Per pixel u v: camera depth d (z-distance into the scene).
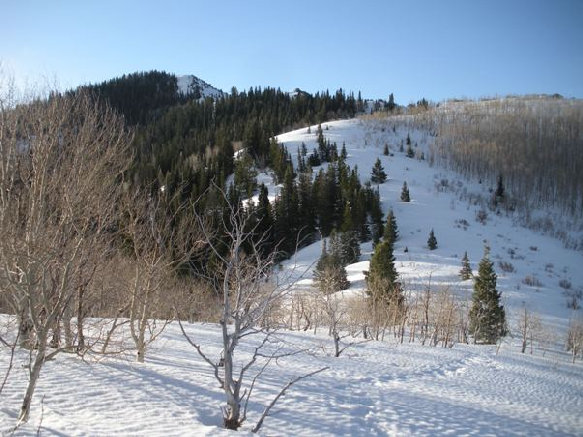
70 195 9.43
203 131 132.12
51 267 8.80
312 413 10.60
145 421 8.30
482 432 11.29
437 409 12.96
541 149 145.50
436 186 106.69
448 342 36.16
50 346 13.06
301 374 15.75
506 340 41.91
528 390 18.81
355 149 130.25
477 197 105.00
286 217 71.38
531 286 58.28
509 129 165.50
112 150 12.02
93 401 9.22
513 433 11.62
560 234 88.06
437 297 39.47
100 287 15.10
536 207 107.38
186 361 15.64
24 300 8.86
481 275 40.66
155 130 137.88
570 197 114.44
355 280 55.31
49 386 9.88
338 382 15.33
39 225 8.53
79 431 7.43
